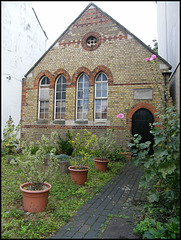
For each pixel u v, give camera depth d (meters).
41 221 3.68
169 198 3.86
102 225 3.67
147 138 10.09
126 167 8.69
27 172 4.42
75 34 11.91
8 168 7.64
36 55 15.77
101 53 11.25
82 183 6.07
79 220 3.86
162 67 10.00
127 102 10.52
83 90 11.73
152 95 10.15
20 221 3.67
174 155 3.49
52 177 6.44
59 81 12.25
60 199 4.79
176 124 3.73
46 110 12.44
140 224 3.54
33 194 4.05
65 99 12.02
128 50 10.76
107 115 10.81
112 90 10.81
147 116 10.25
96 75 11.45
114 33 11.12
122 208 4.43
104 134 10.77
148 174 3.99
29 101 12.55
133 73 10.55
